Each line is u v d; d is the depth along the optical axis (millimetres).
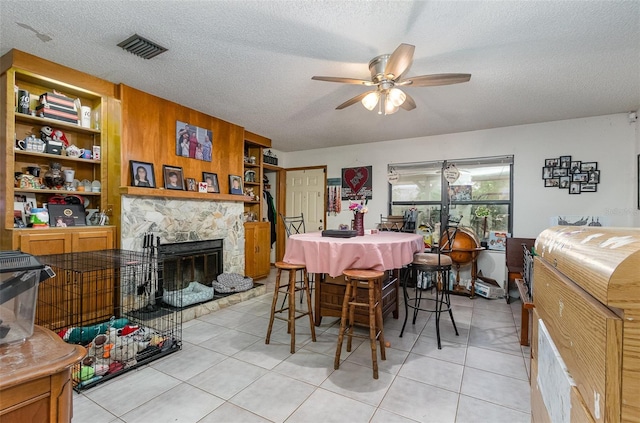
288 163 6512
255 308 3605
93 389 1935
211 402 1818
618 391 370
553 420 600
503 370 2217
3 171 2539
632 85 2959
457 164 4820
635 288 359
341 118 4145
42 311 2625
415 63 2580
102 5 1922
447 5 1870
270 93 3311
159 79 2996
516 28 2086
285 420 1668
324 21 2051
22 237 2506
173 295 3314
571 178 4055
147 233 3311
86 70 2826
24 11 1982
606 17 1949
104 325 2605
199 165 3949
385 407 1786
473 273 4223
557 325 604
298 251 2559
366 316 2803
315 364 2281
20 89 2691
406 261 2531
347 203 5766
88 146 3260
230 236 4395
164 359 2338
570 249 564
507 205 4473
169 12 1984
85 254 2717
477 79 2879
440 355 2447
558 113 3830
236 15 2006
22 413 723
